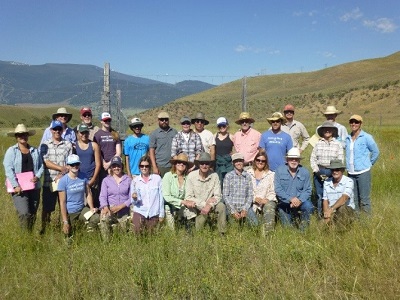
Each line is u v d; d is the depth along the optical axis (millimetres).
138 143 9930
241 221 8188
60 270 6109
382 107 88688
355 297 4938
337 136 9125
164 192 8469
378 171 12648
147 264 6031
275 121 9320
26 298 5352
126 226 7828
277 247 6477
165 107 106062
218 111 100188
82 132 8797
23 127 8008
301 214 8188
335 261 5887
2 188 11539
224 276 5676
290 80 155500
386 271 5422
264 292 5184
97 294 5406
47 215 8461
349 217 7316
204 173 8398
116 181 8320
